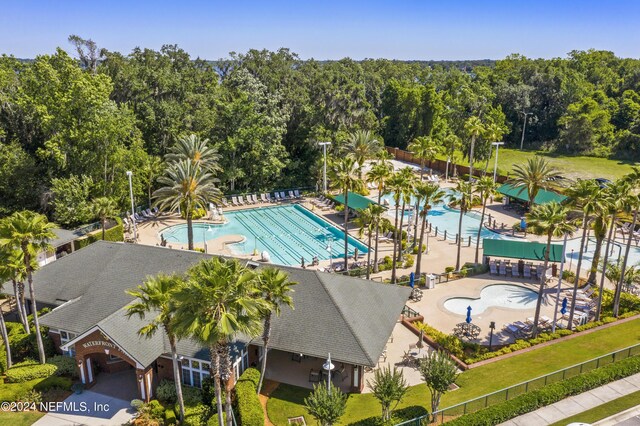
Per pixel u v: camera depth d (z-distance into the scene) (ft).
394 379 82.64
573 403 91.30
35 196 188.96
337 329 98.37
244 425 81.87
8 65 233.35
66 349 103.14
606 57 574.56
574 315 129.18
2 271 96.12
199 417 87.35
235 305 71.05
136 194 209.67
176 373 83.51
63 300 117.19
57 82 182.70
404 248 177.99
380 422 82.28
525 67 456.86
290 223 213.05
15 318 127.54
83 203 176.35
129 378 102.58
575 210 122.01
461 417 84.12
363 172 280.31
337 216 216.74
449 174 291.58
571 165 331.57
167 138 231.50
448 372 82.17
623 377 98.94
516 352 111.55
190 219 165.89
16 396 94.43
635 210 121.80
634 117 377.30
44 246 102.68
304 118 263.08
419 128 343.26
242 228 206.39
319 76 298.15
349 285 112.06
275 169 239.30
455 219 215.92
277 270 89.51
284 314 102.78
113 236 179.22
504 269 157.69
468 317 120.67
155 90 245.04
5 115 196.24
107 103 200.95
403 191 151.84
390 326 104.99
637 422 85.66
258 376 96.32
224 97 254.06
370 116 276.62
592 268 147.23
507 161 345.51
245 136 228.43
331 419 77.82
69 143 185.98
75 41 233.35
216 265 72.33
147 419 87.66
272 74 299.38
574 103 396.78
